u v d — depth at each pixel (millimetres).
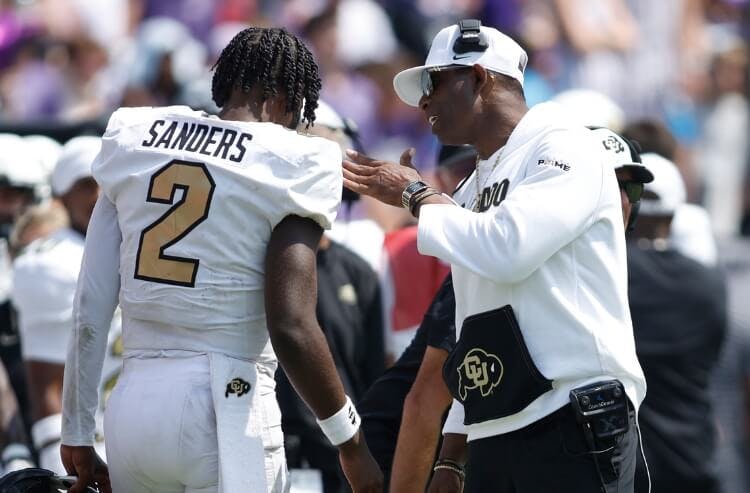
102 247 12781
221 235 12109
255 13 38000
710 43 39625
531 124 13109
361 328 18266
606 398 12453
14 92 36812
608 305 12711
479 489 13195
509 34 38062
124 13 37594
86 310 12805
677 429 20047
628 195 15062
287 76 12797
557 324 12570
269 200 12086
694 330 20031
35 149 21469
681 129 38875
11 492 12789
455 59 13328
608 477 12516
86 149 18516
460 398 13133
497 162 13242
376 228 19812
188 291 12117
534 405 12602
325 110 17844
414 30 37875
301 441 17344
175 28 37031
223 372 12102
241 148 12180
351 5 37688
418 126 37062
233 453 11930
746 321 23234
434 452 14938
